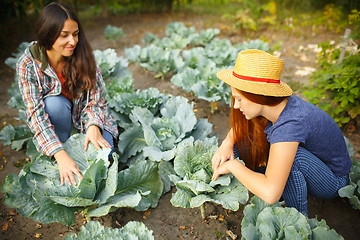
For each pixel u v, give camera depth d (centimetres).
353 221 202
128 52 459
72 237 161
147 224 203
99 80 237
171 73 472
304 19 798
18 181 187
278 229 155
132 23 880
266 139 171
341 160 176
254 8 789
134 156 245
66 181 180
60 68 218
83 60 214
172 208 217
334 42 602
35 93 208
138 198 178
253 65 138
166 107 267
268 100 139
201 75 360
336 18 755
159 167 233
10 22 781
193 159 188
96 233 162
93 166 169
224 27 750
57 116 221
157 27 818
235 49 449
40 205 168
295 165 164
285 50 584
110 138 234
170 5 1041
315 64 493
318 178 172
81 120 238
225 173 169
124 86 325
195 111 358
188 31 649
